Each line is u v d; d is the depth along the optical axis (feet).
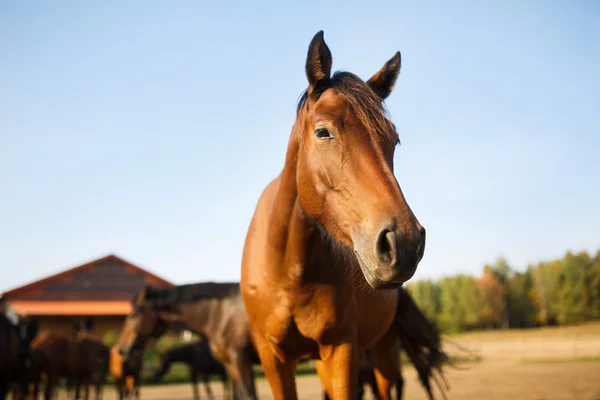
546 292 186.29
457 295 187.32
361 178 6.26
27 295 70.23
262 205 9.45
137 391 37.01
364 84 6.98
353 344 8.29
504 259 206.80
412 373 59.36
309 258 7.72
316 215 7.09
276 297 8.17
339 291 7.97
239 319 22.45
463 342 110.32
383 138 6.56
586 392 31.65
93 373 39.27
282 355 8.64
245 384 21.71
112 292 73.61
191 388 51.75
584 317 180.04
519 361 63.98
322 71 7.04
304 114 7.39
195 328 24.17
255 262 8.79
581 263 182.60
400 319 13.50
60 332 68.74
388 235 5.64
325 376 8.59
